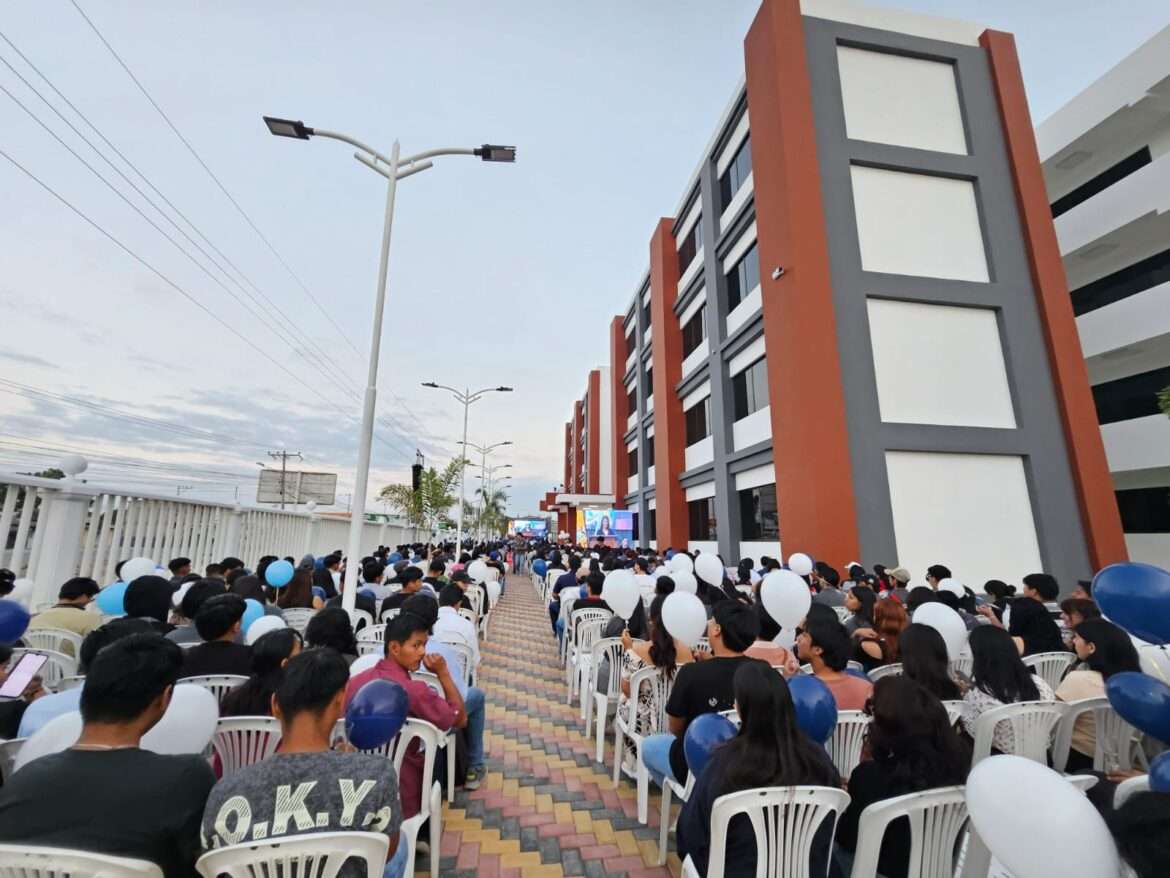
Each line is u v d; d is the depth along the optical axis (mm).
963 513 10781
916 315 11633
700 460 18297
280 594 5965
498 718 5398
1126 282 14961
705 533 18203
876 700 2109
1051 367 11656
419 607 3713
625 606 4930
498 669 7562
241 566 6320
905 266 11836
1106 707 2961
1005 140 12742
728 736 2189
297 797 1483
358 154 7734
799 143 11562
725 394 15656
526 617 12422
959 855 1939
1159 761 1362
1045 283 11906
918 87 12844
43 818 1351
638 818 3379
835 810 1841
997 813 1274
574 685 6086
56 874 1274
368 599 6340
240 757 2377
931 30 13070
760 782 1805
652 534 24797
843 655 2932
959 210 12375
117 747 1512
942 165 12305
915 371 11328
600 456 37688
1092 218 14258
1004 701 2777
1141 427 13797
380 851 1475
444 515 29625
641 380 25969
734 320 15484
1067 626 5820
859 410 10734
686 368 19922
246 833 1415
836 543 9992
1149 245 14258
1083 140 14641
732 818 1849
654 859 2982
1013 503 11000
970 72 12992
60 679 3158
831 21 12555
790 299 11109
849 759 2768
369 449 6551
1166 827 996
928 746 1958
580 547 23359
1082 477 10992
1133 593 2689
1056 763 2947
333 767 1567
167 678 1595
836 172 11797
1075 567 10719
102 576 6457
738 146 15328
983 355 11672
